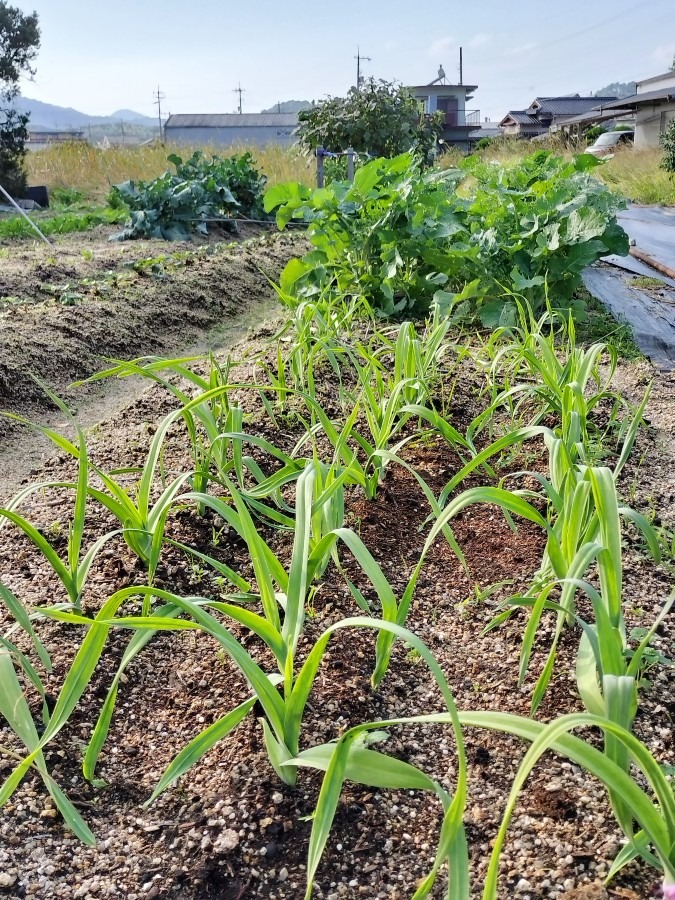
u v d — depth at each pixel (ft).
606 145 100.27
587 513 6.66
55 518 8.87
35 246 30.76
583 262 17.83
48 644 6.73
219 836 5.10
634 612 7.39
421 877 4.91
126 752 5.84
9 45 62.85
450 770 5.79
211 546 8.36
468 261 18.28
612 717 4.11
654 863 4.36
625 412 12.69
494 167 29.40
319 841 4.00
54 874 4.84
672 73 136.05
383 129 51.96
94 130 497.05
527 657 5.68
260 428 10.98
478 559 8.42
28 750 5.68
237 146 60.39
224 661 6.79
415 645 3.98
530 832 5.19
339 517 7.15
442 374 13.67
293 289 19.34
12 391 13.98
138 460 10.41
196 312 20.79
